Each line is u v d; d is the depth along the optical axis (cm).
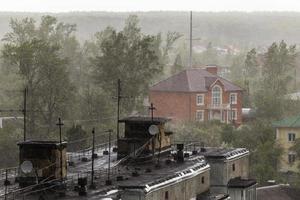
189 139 14662
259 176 13462
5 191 5753
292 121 16225
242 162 9188
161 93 18738
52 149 6069
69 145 10888
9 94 15725
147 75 17050
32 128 14388
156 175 6744
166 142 8038
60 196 5725
